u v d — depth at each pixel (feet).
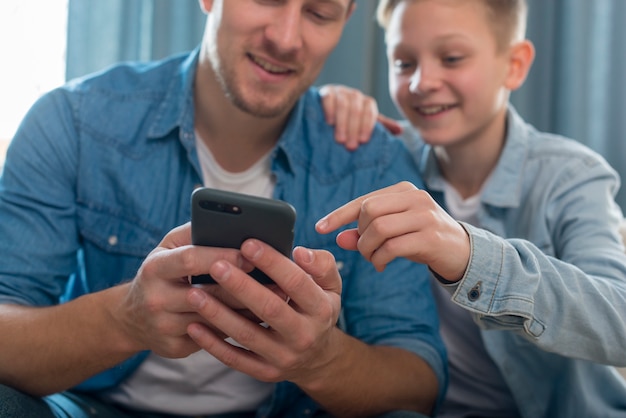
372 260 2.77
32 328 3.22
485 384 4.25
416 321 3.84
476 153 4.28
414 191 2.80
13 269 3.57
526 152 4.21
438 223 2.73
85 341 3.15
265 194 4.09
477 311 2.88
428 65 4.06
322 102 4.39
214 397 3.81
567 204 3.89
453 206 4.36
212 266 2.57
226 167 4.12
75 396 3.76
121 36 5.99
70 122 3.90
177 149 3.99
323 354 3.09
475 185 4.39
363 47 6.38
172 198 3.94
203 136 4.08
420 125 4.24
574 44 6.38
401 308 3.87
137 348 3.14
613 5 6.39
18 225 3.67
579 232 3.71
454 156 4.33
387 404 3.48
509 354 3.92
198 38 6.20
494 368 4.19
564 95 6.46
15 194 3.71
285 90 3.82
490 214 4.18
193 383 3.78
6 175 3.78
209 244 2.66
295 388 3.85
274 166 4.05
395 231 2.68
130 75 4.20
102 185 3.88
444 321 4.33
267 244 2.62
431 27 4.00
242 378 3.82
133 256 3.86
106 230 3.87
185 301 2.75
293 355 2.86
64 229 3.78
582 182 3.94
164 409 3.79
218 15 3.76
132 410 3.85
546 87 6.55
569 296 2.95
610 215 3.81
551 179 4.01
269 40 3.65
